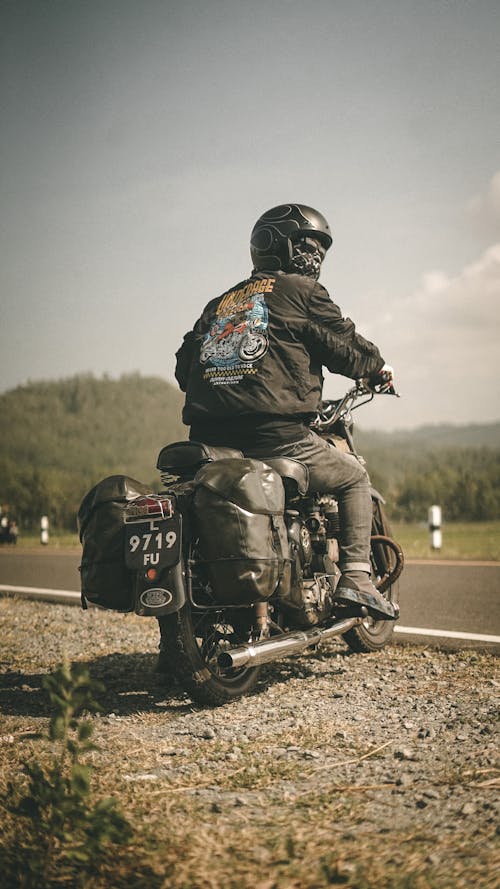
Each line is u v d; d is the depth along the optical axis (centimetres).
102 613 685
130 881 199
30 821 227
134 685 419
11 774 277
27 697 400
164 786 266
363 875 199
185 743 316
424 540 2128
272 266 429
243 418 388
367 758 291
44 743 318
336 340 396
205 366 396
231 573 352
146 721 352
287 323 390
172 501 348
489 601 705
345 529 428
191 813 242
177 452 381
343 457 419
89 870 204
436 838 220
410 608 672
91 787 264
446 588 802
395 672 432
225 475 357
